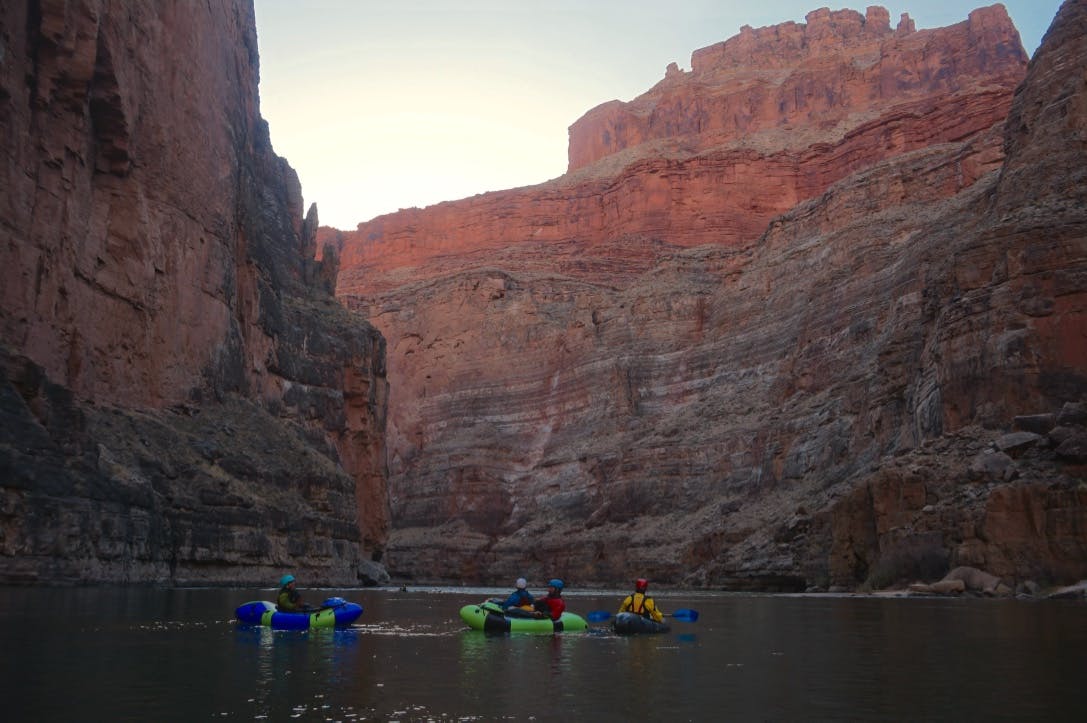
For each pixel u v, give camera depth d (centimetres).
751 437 9994
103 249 4919
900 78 19475
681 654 1817
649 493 10725
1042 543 3997
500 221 19225
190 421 5488
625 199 17788
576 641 2091
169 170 5562
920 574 4478
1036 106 6288
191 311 5731
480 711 1184
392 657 1716
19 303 4172
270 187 8462
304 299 8412
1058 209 5359
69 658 1590
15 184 4197
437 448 13975
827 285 10212
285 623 2305
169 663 1563
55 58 4450
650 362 12506
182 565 4434
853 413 8256
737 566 7219
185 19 5797
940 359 5462
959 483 4559
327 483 6303
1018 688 1350
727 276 12719
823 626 2528
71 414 3834
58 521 3506
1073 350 4859
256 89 8538
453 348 14838
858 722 1116
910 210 10350
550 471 12588
